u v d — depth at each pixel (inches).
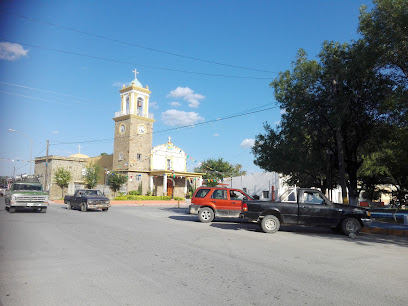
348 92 671.1
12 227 468.4
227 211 616.7
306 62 729.0
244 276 232.1
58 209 921.5
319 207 483.2
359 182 1286.9
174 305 173.6
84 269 243.0
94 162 1995.6
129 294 189.6
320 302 182.9
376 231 536.1
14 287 199.3
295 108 733.3
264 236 446.9
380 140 713.0
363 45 609.0
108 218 656.4
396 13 507.2
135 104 1745.8
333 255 319.6
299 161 729.6
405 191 1036.5
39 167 1934.1
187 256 294.4
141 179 1716.3
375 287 213.0
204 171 2290.8
